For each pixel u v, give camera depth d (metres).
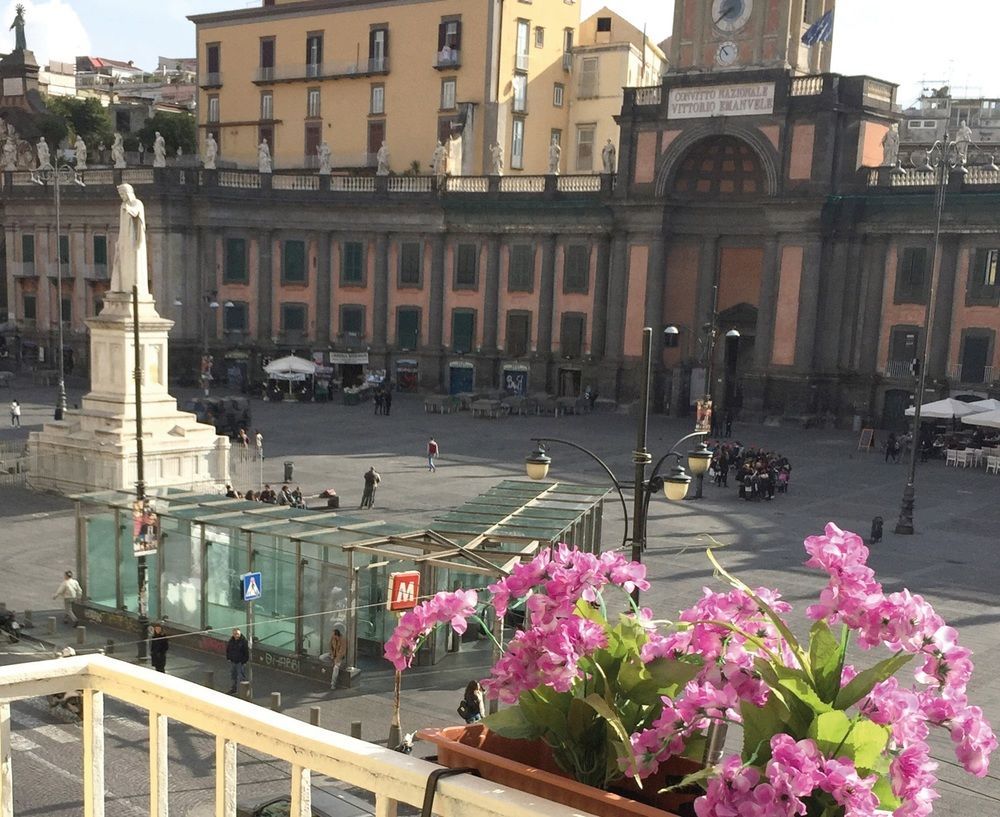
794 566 32.72
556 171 72.38
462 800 2.81
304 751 3.15
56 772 17.39
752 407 66.06
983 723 3.26
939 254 60.91
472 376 76.62
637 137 68.94
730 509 41.47
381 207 77.31
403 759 2.98
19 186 84.75
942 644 3.35
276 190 78.88
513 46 82.50
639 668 3.50
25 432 55.03
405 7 83.69
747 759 3.07
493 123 81.56
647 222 69.06
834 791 2.74
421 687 22.69
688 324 70.69
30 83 98.69
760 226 67.19
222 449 41.75
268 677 23.41
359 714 21.19
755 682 3.32
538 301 74.19
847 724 2.96
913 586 30.81
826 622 3.45
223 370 79.88
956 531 38.34
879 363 63.62
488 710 21.09
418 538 23.34
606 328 72.12
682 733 3.31
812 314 64.00
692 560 33.25
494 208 74.12
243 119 93.19
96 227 81.81
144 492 26.34
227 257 79.25
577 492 28.62
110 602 27.34
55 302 85.06
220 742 3.38
